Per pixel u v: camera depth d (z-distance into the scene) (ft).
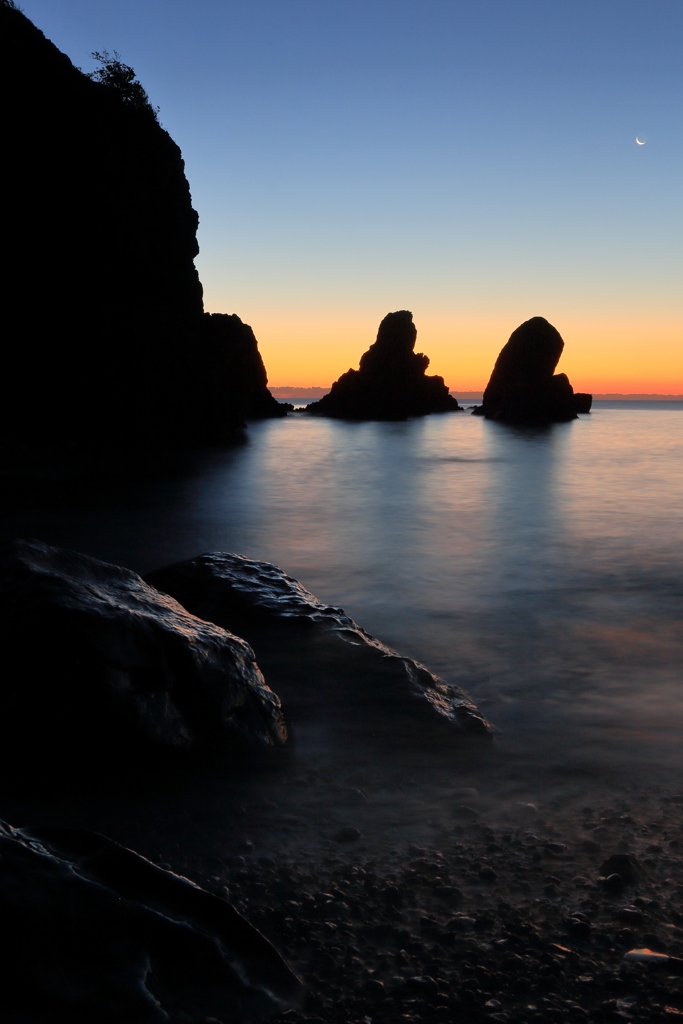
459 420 228.43
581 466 83.35
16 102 89.97
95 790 10.87
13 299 90.38
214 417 115.24
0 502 48.55
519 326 248.11
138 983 6.36
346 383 256.11
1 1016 5.94
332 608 17.79
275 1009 6.50
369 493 58.03
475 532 40.37
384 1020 6.43
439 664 18.66
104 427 99.19
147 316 107.14
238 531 39.83
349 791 11.21
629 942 7.68
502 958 7.38
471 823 10.40
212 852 9.38
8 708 11.02
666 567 31.17
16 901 6.70
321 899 8.33
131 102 113.50
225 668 12.62
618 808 10.95
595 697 16.24
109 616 11.72
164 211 116.37
